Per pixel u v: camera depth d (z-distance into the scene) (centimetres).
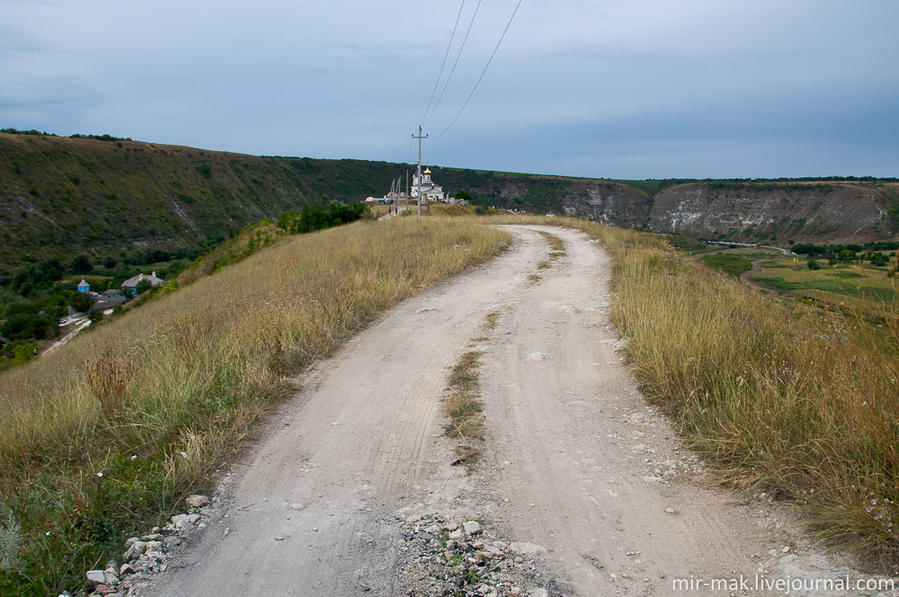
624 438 501
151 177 10719
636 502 394
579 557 335
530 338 865
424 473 454
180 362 654
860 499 326
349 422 566
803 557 310
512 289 1276
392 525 379
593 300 1123
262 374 657
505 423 548
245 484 443
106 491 402
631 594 298
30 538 350
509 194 15638
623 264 1466
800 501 355
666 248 1984
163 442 499
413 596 304
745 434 427
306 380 700
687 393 539
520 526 372
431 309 1084
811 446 381
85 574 326
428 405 605
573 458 469
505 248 2000
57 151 9675
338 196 14362
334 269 1347
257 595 309
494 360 757
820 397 430
